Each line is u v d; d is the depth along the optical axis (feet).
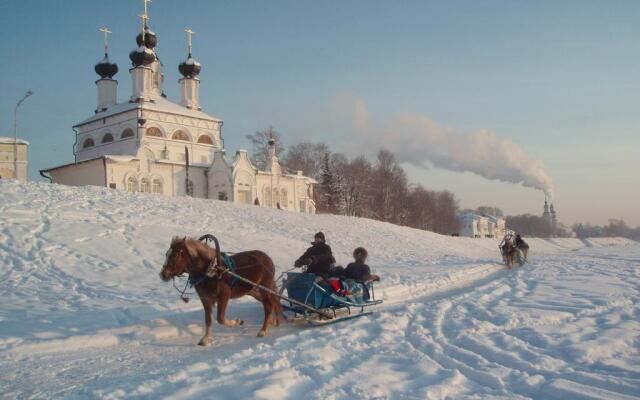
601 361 23.03
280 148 273.33
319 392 18.75
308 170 297.33
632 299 41.19
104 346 28.09
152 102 182.60
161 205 89.56
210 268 28.86
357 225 123.34
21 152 150.10
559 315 34.24
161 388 19.60
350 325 31.83
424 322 32.94
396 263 82.99
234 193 172.04
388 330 30.35
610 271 65.92
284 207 196.54
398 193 293.23
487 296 44.55
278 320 33.63
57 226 64.28
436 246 123.65
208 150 191.42
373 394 18.75
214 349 27.58
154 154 163.43
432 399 18.35
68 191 84.28
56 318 33.06
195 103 202.28
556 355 24.64
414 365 22.74
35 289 44.11
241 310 37.99
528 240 212.43
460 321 32.37
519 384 20.17
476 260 94.73
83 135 191.62
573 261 91.61
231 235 79.71
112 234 65.57
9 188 77.71
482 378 21.13
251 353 24.48
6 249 54.54
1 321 31.48
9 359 25.03
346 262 80.59
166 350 27.32
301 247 81.66
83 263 54.24
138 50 184.55
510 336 27.99
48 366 24.02
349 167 290.15
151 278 51.75
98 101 199.41
